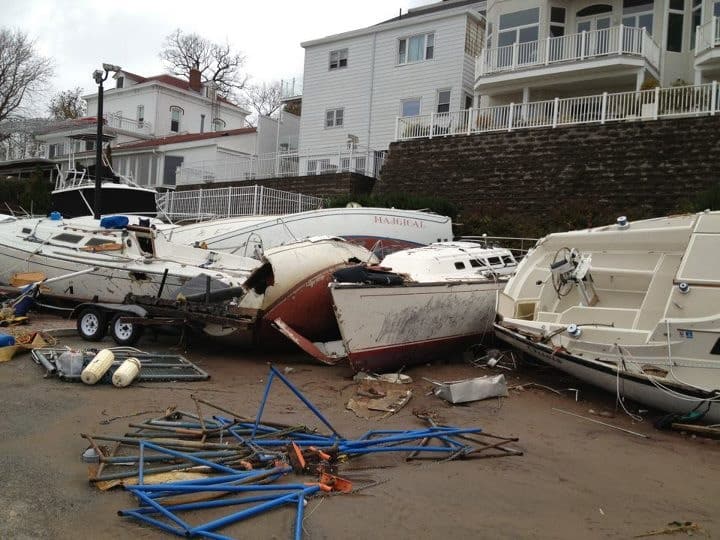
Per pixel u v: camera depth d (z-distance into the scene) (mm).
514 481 5551
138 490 4535
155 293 11672
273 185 26062
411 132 23531
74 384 8070
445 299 10453
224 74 66125
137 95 44469
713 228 8492
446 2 33938
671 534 4605
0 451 5551
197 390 8188
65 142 43625
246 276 11641
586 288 10406
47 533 4109
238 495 4742
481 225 18750
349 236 16141
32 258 13188
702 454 6668
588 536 4523
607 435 7242
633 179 18219
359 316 9273
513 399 8672
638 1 23266
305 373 9695
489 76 23906
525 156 20172
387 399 8078
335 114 30219
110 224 12773
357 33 29281
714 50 19734
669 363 7750
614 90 23062
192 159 35438
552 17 24328
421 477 5508
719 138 17156
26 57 49531
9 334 10352
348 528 4430
